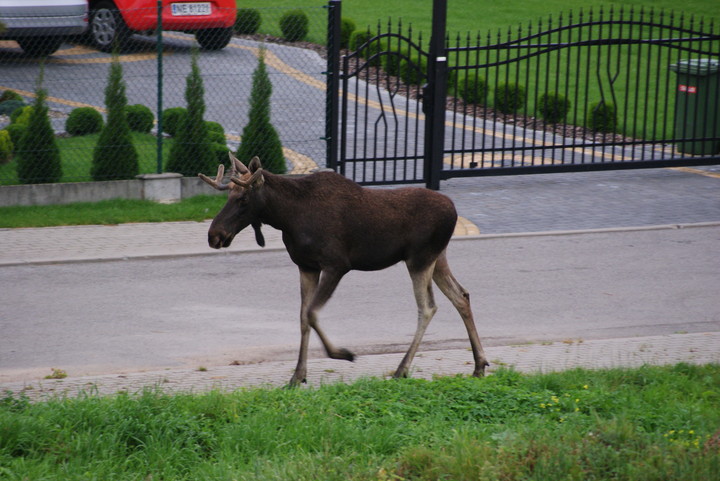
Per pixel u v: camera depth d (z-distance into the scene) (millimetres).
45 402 16969
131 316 23906
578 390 18391
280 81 55312
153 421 15867
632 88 62594
